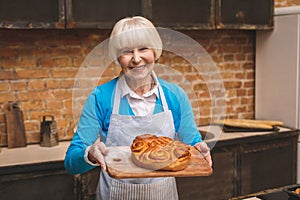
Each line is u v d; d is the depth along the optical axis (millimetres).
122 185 1450
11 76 2703
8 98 2709
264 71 3416
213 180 2797
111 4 2502
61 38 2812
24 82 2744
